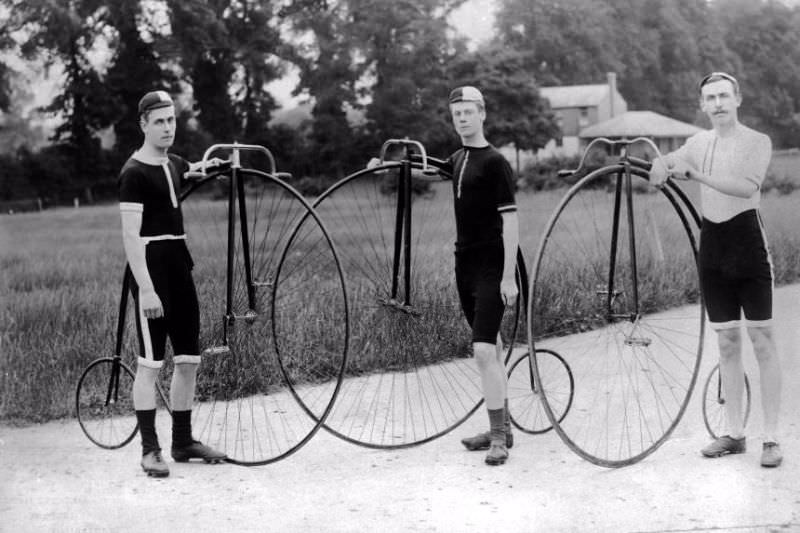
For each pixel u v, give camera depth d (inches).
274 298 172.6
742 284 156.2
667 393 211.9
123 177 156.6
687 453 164.1
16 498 143.3
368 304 241.8
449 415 199.2
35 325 247.1
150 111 157.6
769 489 141.7
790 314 268.5
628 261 303.6
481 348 160.2
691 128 430.6
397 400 212.2
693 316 293.4
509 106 515.8
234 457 168.4
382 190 405.1
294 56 629.3
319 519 133.0
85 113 700.0
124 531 129.0
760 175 153.6
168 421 198.5
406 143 176.1
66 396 203.6
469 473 155.5
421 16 580.4
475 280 165.2
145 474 157.9
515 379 230.7
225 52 644.1
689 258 326.6
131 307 235.3
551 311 273.0
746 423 173.3
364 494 144.6
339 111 607.5
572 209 379.9
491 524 129.3
